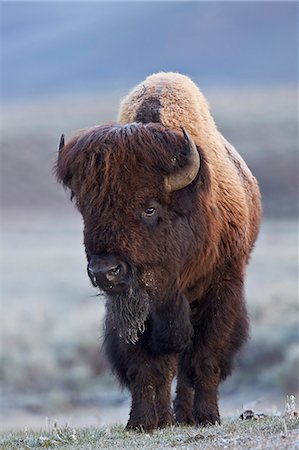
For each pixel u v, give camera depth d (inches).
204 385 1423.5
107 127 1282.0
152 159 1254.3
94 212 1243.2
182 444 1246.3
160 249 1277.1
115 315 1290.6
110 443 1295.5
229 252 1422.2
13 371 3769.7
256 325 3927.2
